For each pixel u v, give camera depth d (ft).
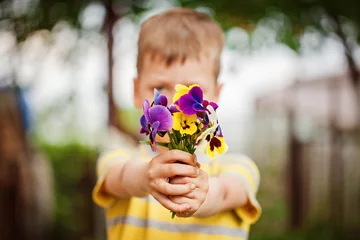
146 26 5.83
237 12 14.74
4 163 16.67
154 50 5.50
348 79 19.80
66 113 17.02
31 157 17.51
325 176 23.67
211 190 5.08
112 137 14.80
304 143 23.54
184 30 5.61
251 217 5.53
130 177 4.93
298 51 15.90
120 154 5.94
